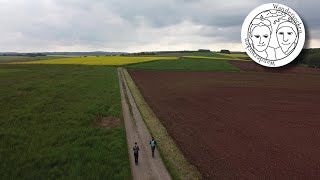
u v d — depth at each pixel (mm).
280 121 33469
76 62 138125
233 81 74188
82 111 35281
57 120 30859
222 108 40594
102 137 25250
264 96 51281
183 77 82875
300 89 60469
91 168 18531
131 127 29391
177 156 21922
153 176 18078
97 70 97250
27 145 22922
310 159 22188
